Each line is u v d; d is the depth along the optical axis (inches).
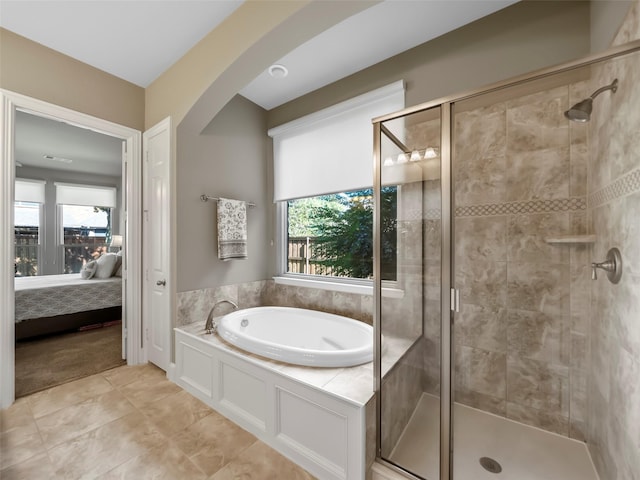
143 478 54.3
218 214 100.1
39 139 148.3
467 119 70.7
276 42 65.3
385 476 52.1
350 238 106.3
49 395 82.4
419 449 57.7
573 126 60.1
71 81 88.2
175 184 90.9
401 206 60.6
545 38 65.1
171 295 92.4
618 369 46.4
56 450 60.9
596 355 56.2
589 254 58.9
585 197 59.7
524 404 67.1
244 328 94.3
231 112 107.7
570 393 62.4
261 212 119.4
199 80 81.7
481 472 54.6
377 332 56.4
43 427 68.3
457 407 72.6
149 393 84.0
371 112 90.6
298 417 59.2
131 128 101.8
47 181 200.4
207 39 79.1
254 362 67.0
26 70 79.7
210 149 100.8
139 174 103.7
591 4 60.2
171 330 92.4
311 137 106.2
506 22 69.2
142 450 61.5
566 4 63.2
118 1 67.6
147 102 104.6
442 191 55.7
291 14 58.1
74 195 210.4
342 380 58.9
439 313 59.2
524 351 66.9
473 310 72.2
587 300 60.1
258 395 66.5
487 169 69.2
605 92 48.5
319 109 104.9
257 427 66.1
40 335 133.1
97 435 65.8
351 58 87.1
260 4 64.6
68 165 195.6
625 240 43.7
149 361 103.9
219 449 62.3
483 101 53.4
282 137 115.9
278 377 62.2
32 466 56.4
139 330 103.9
